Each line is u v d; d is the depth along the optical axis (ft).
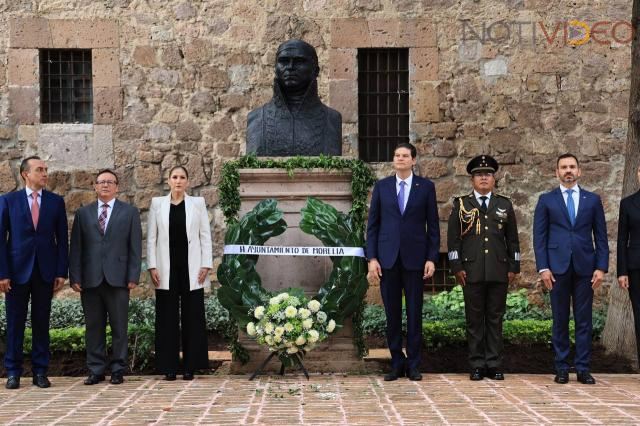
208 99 32.58
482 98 32.45
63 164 32.40
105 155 32.42
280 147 21.97
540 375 20.72
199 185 32.48
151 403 16.58
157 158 32.45
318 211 20.34
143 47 32.55
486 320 20.10
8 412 15.80
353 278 20.04
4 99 32.42
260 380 19.66
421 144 32.48
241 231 20.43
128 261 20.21
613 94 32.42
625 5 32.48
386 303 19.76
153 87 32.55
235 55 32.55
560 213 19.84
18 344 19.36
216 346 26.40
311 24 32.58
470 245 19.97
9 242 19.48
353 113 32.37
